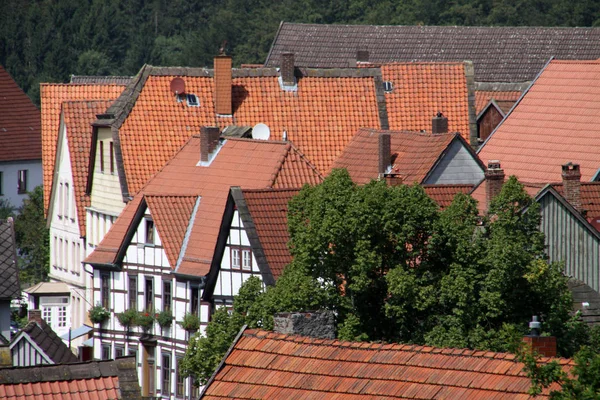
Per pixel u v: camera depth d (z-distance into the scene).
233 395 91.31
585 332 143.12
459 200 148.62
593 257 172.88
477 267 142.88
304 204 152.62
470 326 139.88
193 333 196.62
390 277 138.88
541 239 151.12
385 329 142.62
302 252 145.00
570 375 83.44
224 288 191.50
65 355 170.00
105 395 106.31
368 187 145.38
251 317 143.62
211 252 195.88
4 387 105.19
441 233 143.38
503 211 150.75
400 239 142.62
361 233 142.25
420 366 87.81
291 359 92.44
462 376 85.62
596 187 187.50
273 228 185.25
